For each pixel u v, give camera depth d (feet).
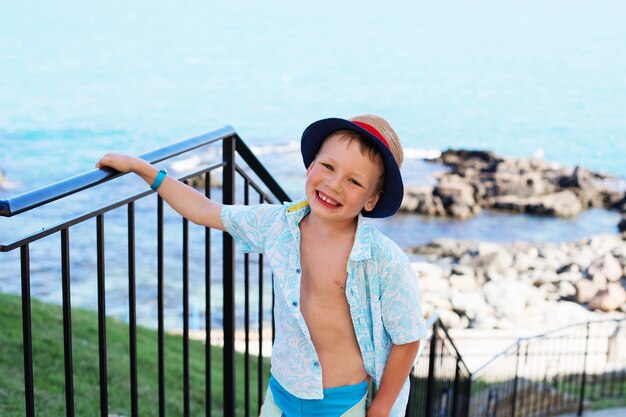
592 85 207.82
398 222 88.58
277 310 6.26
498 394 27.20
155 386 19.71
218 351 28.14
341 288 5.97
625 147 151.74
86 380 18.43
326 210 5.76
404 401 6.43
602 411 28.66
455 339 45.62
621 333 44.09
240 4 327.88
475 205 92.68
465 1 339.16
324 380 6.11
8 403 14.70
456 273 65.10
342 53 239.91
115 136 136.36
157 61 219.00
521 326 50.88
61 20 278.26
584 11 318.04
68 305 5.74
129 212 6.39
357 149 5.67
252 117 163.02
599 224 91.61
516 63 232.94
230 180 8.20
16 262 53.67
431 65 228.02
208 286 7.86
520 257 68.69
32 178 102.83
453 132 160.76
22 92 168.25
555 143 154.51
